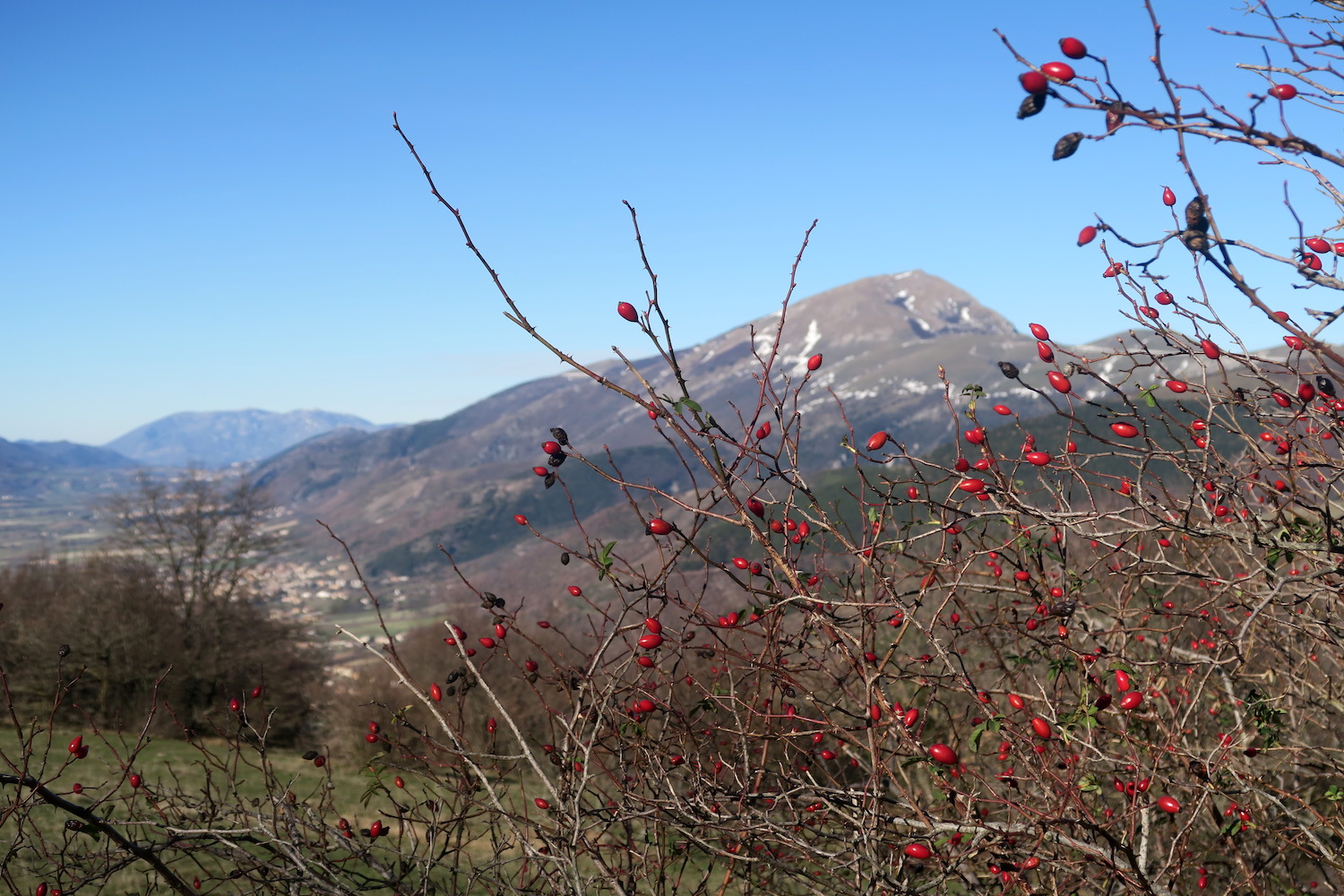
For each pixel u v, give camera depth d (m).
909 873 3.07
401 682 2.87
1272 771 3.91
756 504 2.66
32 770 13.28
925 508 3.04
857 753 3.19
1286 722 4.20
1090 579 3.39
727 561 2.91
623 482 2.69
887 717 2.70
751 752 3.41
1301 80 2.11
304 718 30.70
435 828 3.00
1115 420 2.83
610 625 3.02
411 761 3.11
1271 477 3.47
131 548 35.94
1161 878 2.69
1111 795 3.71
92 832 2.86
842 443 2.80
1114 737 3.50
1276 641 3.96
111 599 31.84
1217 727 4.21
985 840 2.69
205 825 3.05
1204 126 1.75
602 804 3.07
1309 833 3.27
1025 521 3.07
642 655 3.04
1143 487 2.96
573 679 3.06
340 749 19.20
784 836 2.79
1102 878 3.17
